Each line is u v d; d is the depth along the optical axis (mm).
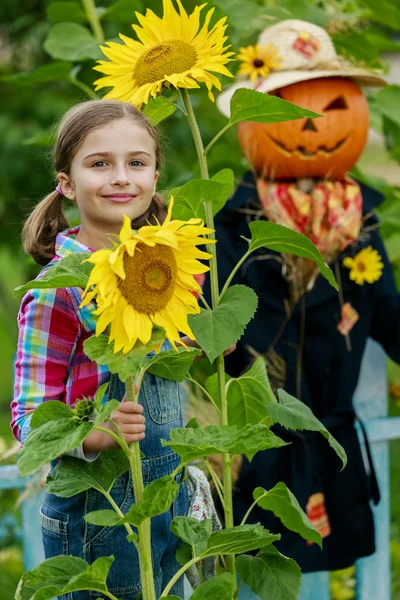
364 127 3508
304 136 3373
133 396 2137
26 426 2279
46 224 2676
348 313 3477
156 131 2584
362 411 3756
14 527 4672
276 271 3420
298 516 2494
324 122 3396
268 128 3395
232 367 3486
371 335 3689
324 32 3525
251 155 3502
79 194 2379
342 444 3439
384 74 4176
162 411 2504
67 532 2447
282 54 3445
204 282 3371
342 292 3469
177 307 2049
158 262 1984
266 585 2477
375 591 3830
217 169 4473
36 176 5828
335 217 3371
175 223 2029
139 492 2127
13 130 5707
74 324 2354
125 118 2369
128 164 2367
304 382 3434
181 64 2375
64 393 2412
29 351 2350
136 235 1933
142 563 2135
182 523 2340
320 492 3418
